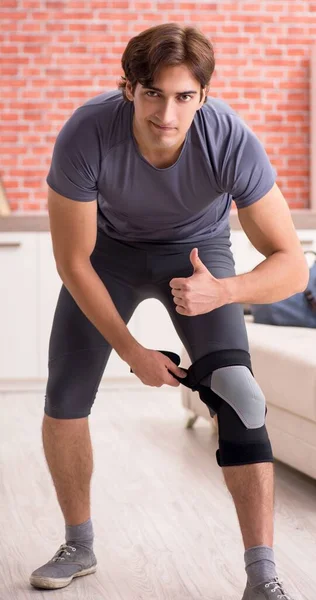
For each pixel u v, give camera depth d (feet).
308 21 19.81
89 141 6.81
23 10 19.12
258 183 6.90
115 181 7.00
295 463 10.92
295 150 19.99
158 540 9.04
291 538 9.05
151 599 7.52
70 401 7.63
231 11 19.63
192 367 7.08
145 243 7.82
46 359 17.30
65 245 7.15
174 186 7.01
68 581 7.84
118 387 17.57
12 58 19.17
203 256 7.76
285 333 12.48
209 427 14.33
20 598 7.55
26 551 8.74
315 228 17.56
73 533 8.04
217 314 7.25
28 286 17.19
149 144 6.49
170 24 6.24
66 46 19.26
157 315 17.44
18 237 17.11
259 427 6.86
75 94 19.33
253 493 6.79
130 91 6.52
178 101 6.29
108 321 7.07
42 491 10.80
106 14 19.30
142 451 12.71
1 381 17.37
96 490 10.84
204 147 6.80
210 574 8.07
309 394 10.16
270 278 6.82
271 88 19.85
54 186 7.03
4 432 13.89
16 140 19.27
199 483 11.09
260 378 11.56
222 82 19.77
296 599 7.40
